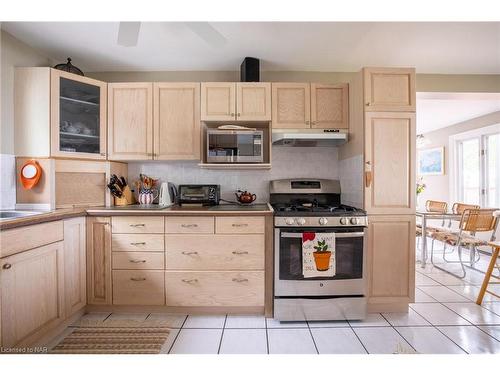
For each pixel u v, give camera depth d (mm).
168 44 2342
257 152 2508
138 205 2641
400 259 2242
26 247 1614
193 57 2584
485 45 2371
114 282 2188
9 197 2160
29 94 2193
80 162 2406
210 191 2701
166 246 2186
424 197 5621
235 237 2186
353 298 2146
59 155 2246
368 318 2195
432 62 2691
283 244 2135
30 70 2193
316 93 2535
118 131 2523
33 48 2383
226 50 2451
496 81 2961
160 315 2213
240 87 2518
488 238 4137
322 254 2123
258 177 2857
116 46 2373
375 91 2236
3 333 1466
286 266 2137
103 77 2863
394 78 2238
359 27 2100
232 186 2857
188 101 2529
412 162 2236
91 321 2109
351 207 2391
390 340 1898
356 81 2379
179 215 2178
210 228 2188
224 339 1896
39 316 1717
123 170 2814
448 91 2945
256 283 2188
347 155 2609
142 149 2529
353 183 2453
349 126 2529
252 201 2732
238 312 2232
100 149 2490
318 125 2531
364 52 2494
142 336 1916
